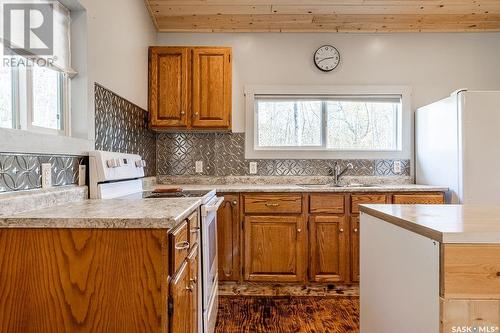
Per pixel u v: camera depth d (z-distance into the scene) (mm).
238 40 3357
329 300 2656
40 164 1391
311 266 2773
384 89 3363
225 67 2975
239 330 2174
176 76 2967
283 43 3355
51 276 1090
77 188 1647
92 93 1857
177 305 1190
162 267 1087
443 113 2855
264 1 2963
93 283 1089
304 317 2361
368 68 3375
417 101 3393
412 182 3367
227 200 2775
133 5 2613
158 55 2969
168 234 1127
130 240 1090
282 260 2770
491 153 2594
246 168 3342
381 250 1361
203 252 1773
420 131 3264
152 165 3172
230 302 2621
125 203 1506
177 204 1457
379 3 2988
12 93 1356
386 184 3328
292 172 3344
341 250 2771
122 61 2365
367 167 3365
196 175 3324
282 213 2771
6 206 1166
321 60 3346
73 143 1639
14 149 1228
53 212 1218
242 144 3338
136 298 1086
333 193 2777
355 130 3404
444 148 2844
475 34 3408
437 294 975
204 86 2971
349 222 2779
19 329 1087
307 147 3396
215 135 3326
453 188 2713
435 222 1099
